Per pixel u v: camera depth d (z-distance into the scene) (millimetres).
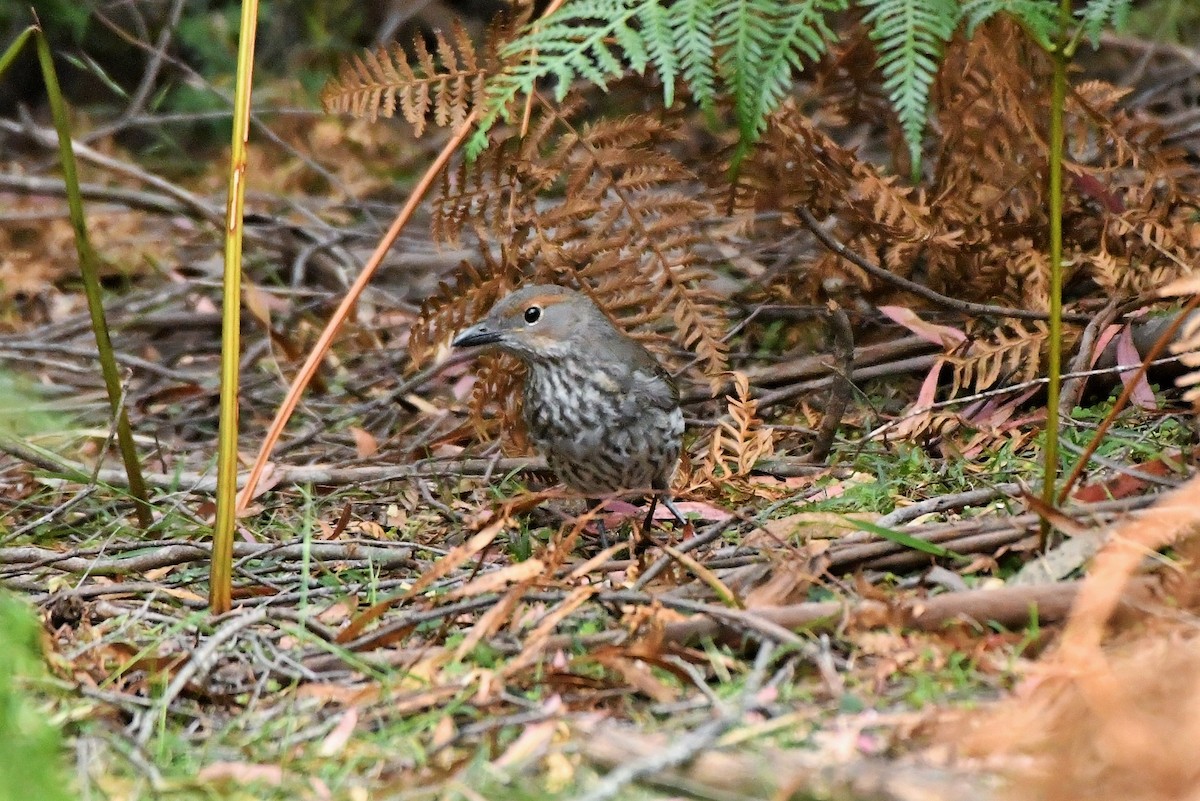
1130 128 10711
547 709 6383
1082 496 8188
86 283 9336
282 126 19344
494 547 9648
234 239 7781
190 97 19766
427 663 6809
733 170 7699
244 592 8609
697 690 6633
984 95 10805
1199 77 15414
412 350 10906
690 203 10523
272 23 20531
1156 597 6762
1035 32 7277
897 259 11383
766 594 7223
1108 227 10758
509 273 10828
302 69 19797
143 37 17828
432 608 7605
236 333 7793
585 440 10148
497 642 7246
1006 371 10797
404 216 8625
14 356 13906
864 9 10836
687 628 6945
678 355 12734
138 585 8578
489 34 9836
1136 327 10266
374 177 18766
